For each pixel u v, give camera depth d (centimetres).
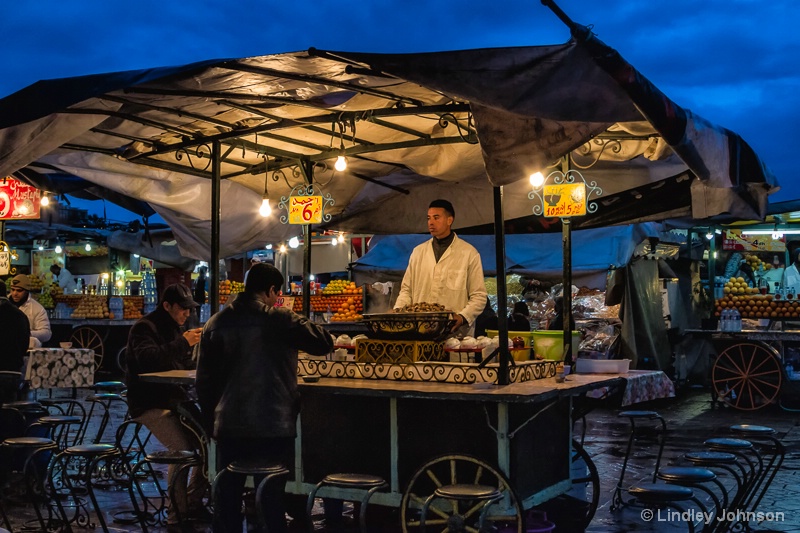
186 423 652
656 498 462
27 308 1057
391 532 622
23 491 759
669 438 1078
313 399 584
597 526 653
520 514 502
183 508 641
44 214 1324
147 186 888
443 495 463
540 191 922
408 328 567
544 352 612
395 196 1006
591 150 758
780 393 1327
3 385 773
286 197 935
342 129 659
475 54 457
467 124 710
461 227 977
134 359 652
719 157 560
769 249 1814
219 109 668
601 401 590
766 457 949
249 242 998
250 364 519
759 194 748
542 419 561
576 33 452
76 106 627
